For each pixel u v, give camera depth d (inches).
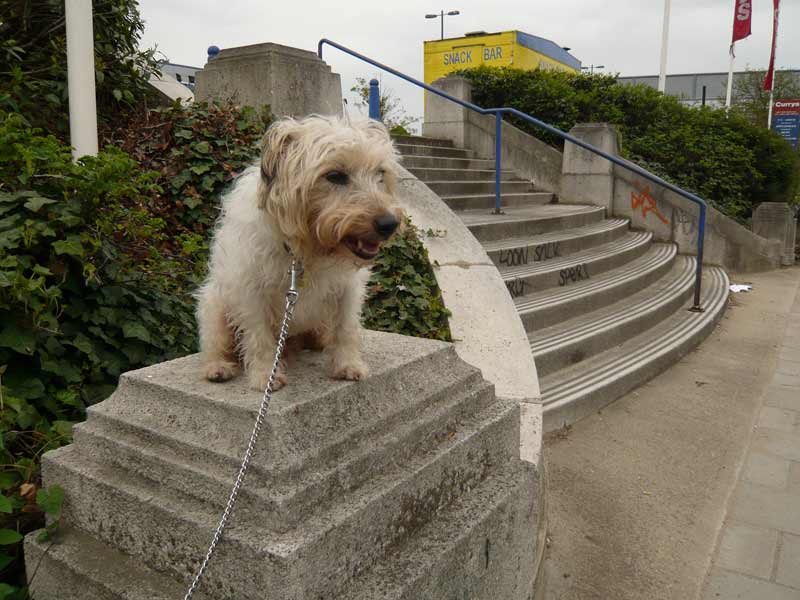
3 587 91.6
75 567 87.9
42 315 120.2
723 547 153.6
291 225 90.7
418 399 105.7
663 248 447.8
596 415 228.4
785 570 144.8
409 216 221.3
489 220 333.4
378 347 118.9
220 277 99.3
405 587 83.0
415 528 95.4
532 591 125.1
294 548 73.3
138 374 102.7
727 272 529.3
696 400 245.8
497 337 188.7
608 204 472.7
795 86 1158.3
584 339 254.5
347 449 89.4
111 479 91.1
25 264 118.0
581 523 162.7
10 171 132.9
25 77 213.0
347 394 95.6
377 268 197.0
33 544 93.6
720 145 588.1
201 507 82.7
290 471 80.0
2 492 107.5
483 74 542.9
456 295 201.6
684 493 178.4
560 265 313.9
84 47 184.2
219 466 84.5
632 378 251.4
